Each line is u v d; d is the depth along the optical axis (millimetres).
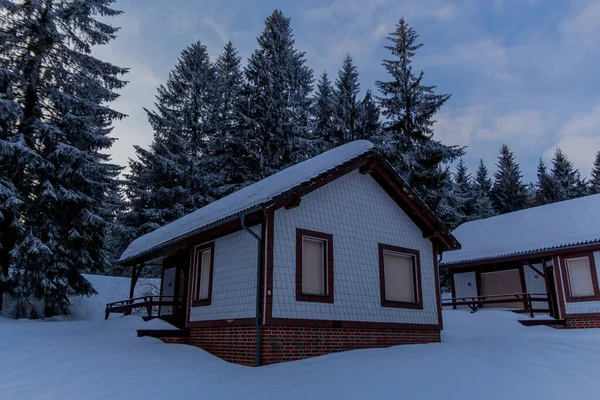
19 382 7457
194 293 12281
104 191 23531
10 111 19359
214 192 31984
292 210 10445
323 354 10031
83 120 22156
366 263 11633
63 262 20719
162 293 17578
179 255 15875
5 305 20750
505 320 16609
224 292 10875
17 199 18781
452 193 34188
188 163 32344
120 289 27953
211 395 6660
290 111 34781
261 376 7906
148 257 14969
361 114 35906
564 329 16312
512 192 50250
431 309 12891
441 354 9156
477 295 21844
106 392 6840
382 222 12469
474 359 8445
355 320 10836
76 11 22672
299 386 6871
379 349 10375
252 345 9500
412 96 31047
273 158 31766
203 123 35688
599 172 59188
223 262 11219
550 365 7836
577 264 17578
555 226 20094
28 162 19859
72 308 23125
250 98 33125
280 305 9578
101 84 24156
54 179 21375
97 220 21688
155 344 11242
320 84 45938
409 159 29609
